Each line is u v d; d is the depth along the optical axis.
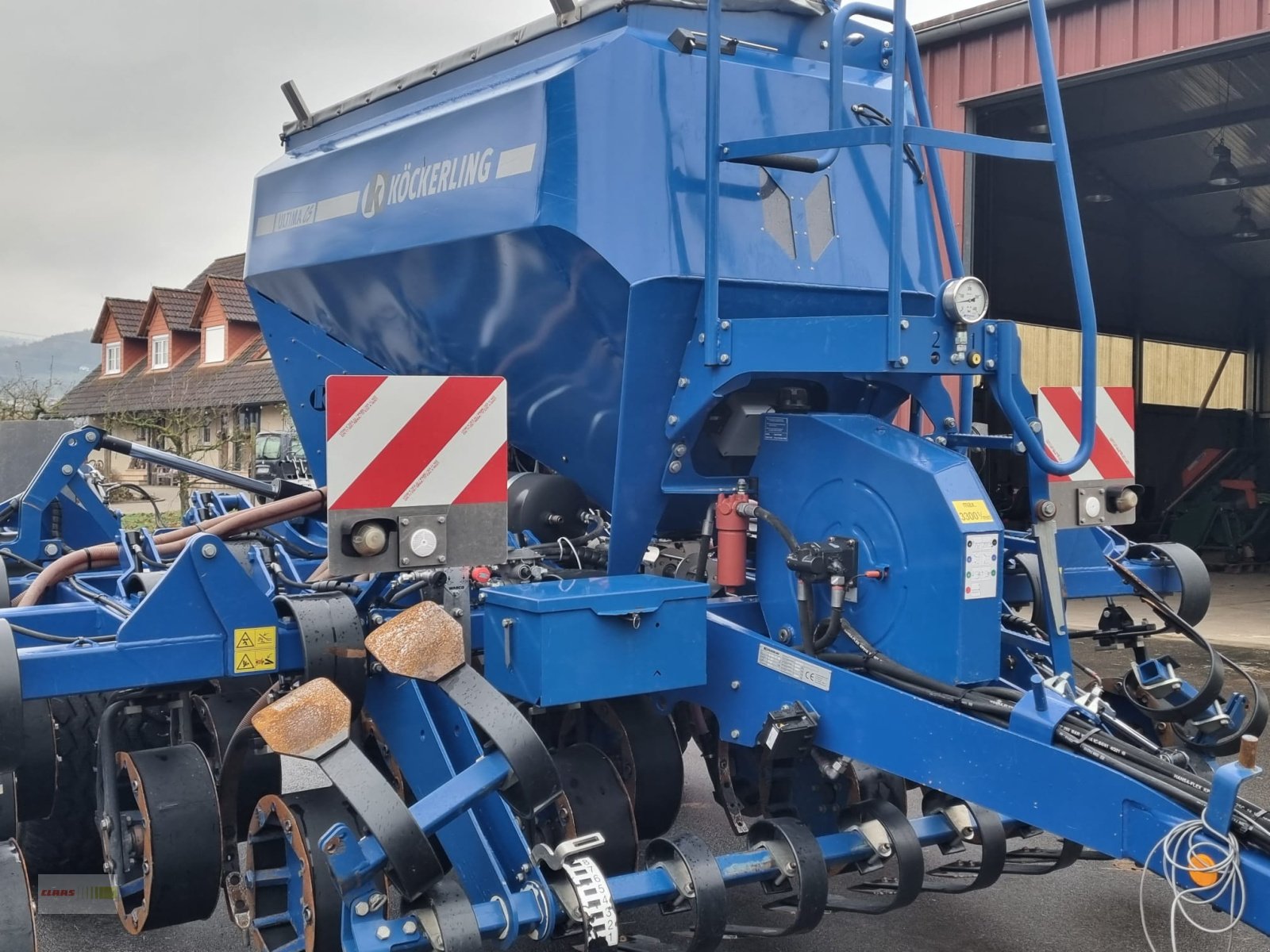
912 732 2.92
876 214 3.91
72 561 3.95
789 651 3.24
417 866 2.65
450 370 4.61
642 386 3.49
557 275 3.60
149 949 3.79
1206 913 4.07
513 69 4.06
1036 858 3.80
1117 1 8.58
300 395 5.61
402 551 3.00
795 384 3.71
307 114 5.41
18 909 2.60
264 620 3.13
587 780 3.50
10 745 2.74
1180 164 15.51
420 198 4.16
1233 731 3.58
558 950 3.64
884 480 3.12
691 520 3.97
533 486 4.36
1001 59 9.30
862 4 3.61
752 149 3.30
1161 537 15.80
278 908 3.17
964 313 3.12
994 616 2.98
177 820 3.12
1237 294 20.36
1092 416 3.14
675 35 3.50
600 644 3.07
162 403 26.61
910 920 4.02
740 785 4.03
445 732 3.22
